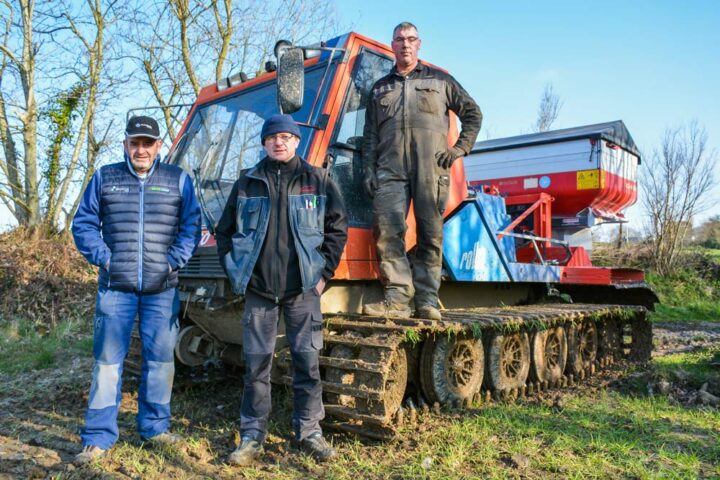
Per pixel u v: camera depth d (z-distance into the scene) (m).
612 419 4.44
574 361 5.91
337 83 4.22
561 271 6.33
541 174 7.64
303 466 3.34
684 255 18.19
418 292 4.12
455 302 5.44
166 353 3.63
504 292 6.18
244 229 3.44
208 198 4.80
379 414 3.52
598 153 7.20
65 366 6.17
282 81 3.61
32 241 10.73
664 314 14.67
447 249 4.65
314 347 3.48
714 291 16.62
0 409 4.51
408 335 3.63
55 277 9.77
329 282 4.20
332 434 3.88
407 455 3.47
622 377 6.15
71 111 12.21
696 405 4.99
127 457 3.38
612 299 7.63
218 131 5.11
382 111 4.14
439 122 4.12
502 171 7.99
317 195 3.49
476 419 4.13
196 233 3.68
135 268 3.46
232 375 5.28
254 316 3.44
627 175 7.82
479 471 3.28
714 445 3.85
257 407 3.45
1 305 9.00
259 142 4.74
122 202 3.48
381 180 4.09
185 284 4.27
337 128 4.16
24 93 11.88
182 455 3.44
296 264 3.42
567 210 7.57
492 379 4.79
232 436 3.82
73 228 3.45
